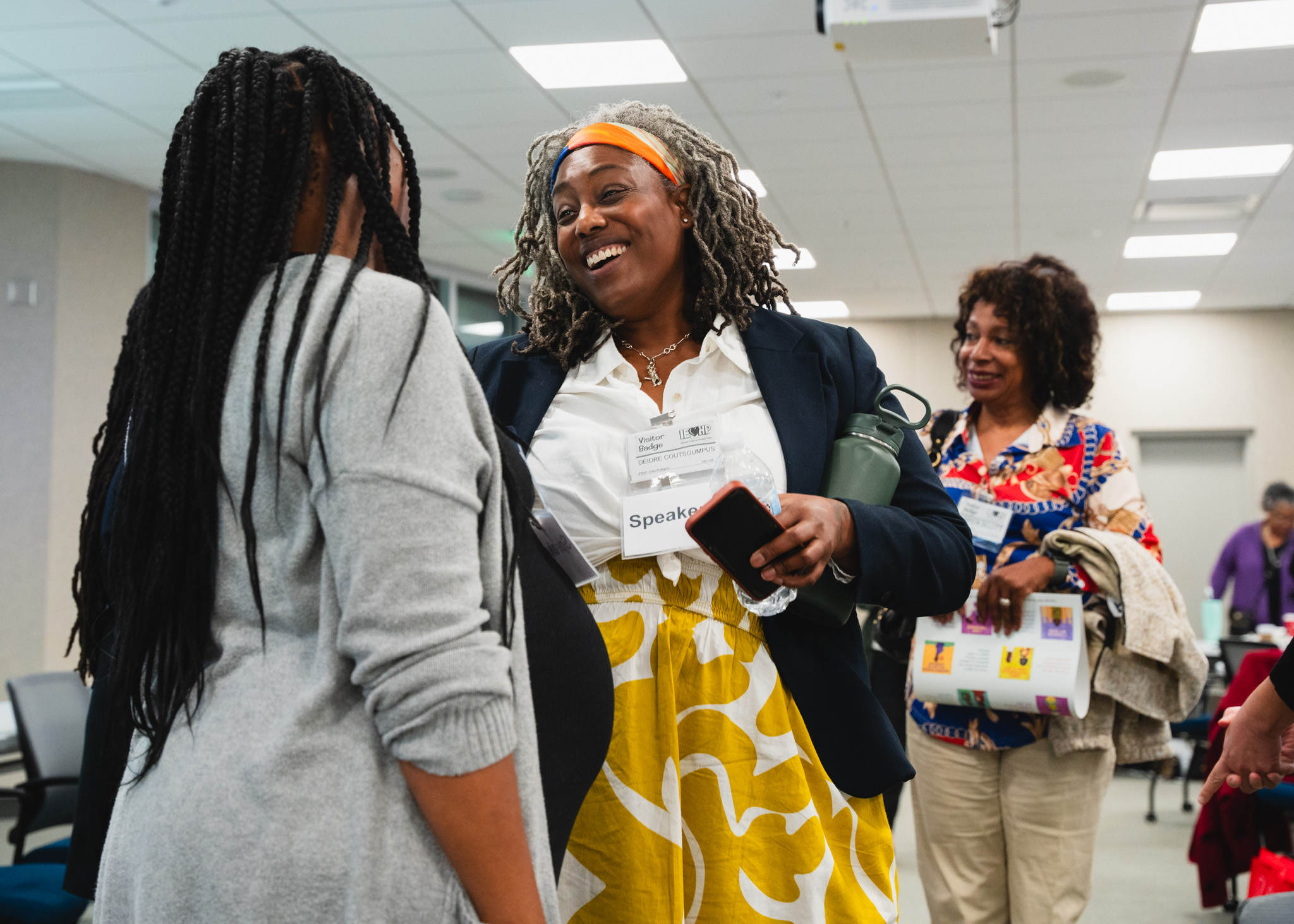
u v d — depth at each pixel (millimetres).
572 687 1054
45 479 6949
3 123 6406
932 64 5516
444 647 798
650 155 1334
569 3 4914
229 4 4922
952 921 2307
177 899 798
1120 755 2285
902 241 8883
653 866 1160
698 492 1213
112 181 7430
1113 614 2199
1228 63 5473
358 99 951
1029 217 8227
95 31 5191
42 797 3436
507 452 1045
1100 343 2510
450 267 9648
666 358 1396
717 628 1229
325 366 826
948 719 2291
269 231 902
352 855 793
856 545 1187
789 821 1195
